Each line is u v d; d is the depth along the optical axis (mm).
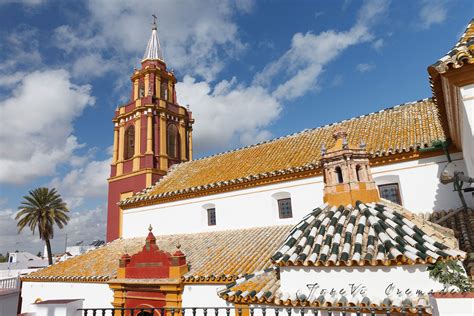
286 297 7805
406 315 6430
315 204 14711
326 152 10422
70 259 20250
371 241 7695
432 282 6590
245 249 13938
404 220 8336
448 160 12188
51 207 42594
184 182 20750
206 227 17906
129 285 14258
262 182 16297
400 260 6844
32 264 58531
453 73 6602
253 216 16328
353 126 17906
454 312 5035
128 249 18750
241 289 9078
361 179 9828
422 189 12578
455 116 8375
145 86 28188
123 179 25734
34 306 6828
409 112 16906
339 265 7414
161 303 13250
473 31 7711
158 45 30609
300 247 8477
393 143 13977
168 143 27219
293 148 18609
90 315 14945
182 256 13484
